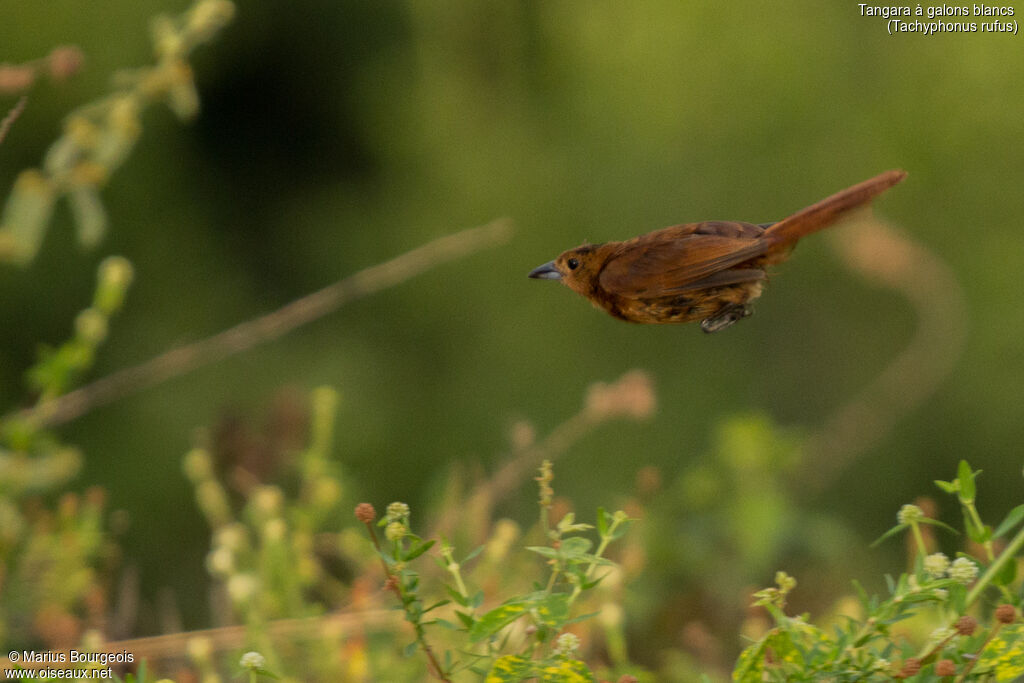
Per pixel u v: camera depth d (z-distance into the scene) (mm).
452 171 19406
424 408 17969
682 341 18062
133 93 6066
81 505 6383
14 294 15984
